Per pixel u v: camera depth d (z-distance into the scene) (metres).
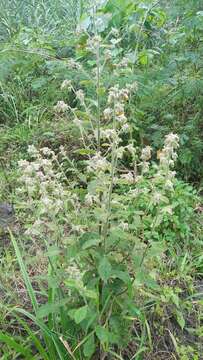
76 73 4.41
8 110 5.32
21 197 3.82
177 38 4.67
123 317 2.36
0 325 2.68
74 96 4.98
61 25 6.36
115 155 2.29
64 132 4.53
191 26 4.33
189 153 4.11
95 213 2.25
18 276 3.06
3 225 3.59
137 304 2.62
